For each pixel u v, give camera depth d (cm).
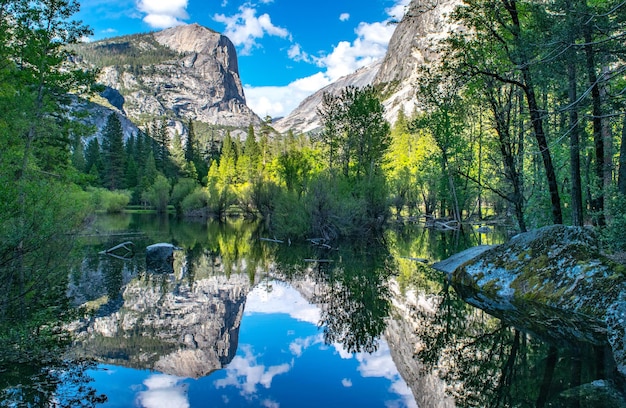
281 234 2530
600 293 793
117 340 770
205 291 1203
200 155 8131
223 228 3366
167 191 5203
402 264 1638
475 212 4112
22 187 891
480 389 550
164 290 1205
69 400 520
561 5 838
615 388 516
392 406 508
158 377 604
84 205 1455
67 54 1495
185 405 513
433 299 1064
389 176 3450
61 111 1548
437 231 3036
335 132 3005
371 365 654
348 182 2662
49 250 1016
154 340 774
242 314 967
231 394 548
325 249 2114
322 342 768
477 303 1005
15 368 622
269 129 9438
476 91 1444
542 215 1673
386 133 2995
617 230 995
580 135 1298
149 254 1716
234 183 6153
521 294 959
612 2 841
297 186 3181
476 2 1216
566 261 921
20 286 966
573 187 1230
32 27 1384
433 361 663
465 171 2539
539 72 1055
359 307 1017
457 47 1315
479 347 714
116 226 3294
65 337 776
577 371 581
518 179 1530
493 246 1241
